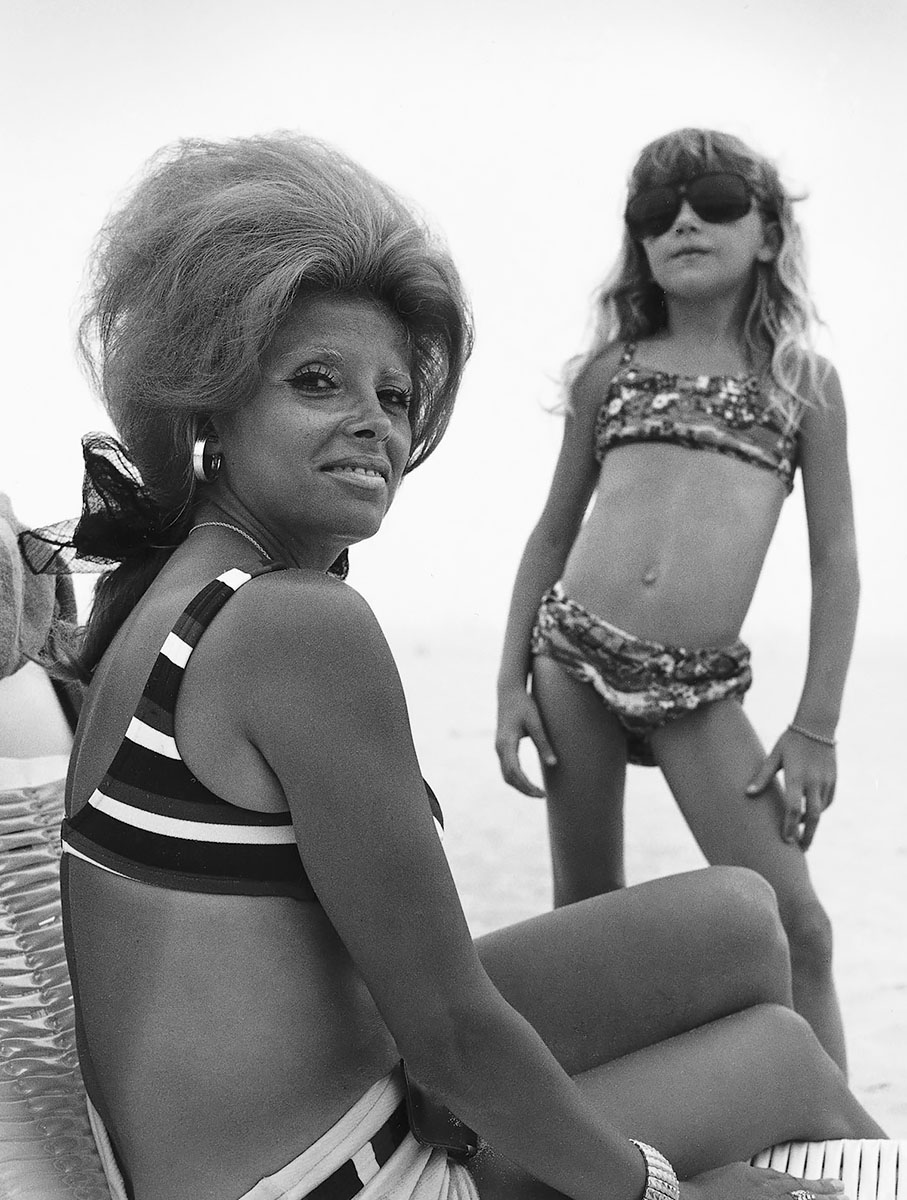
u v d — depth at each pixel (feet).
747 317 9.77
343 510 4.66
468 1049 4.45
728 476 9.52
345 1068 4.52
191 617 4.37
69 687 6.59
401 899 4.32
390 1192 4.52
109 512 4.89
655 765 9.95
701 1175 5.18
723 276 9.54
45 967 5.64
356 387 4.60
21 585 5.67
